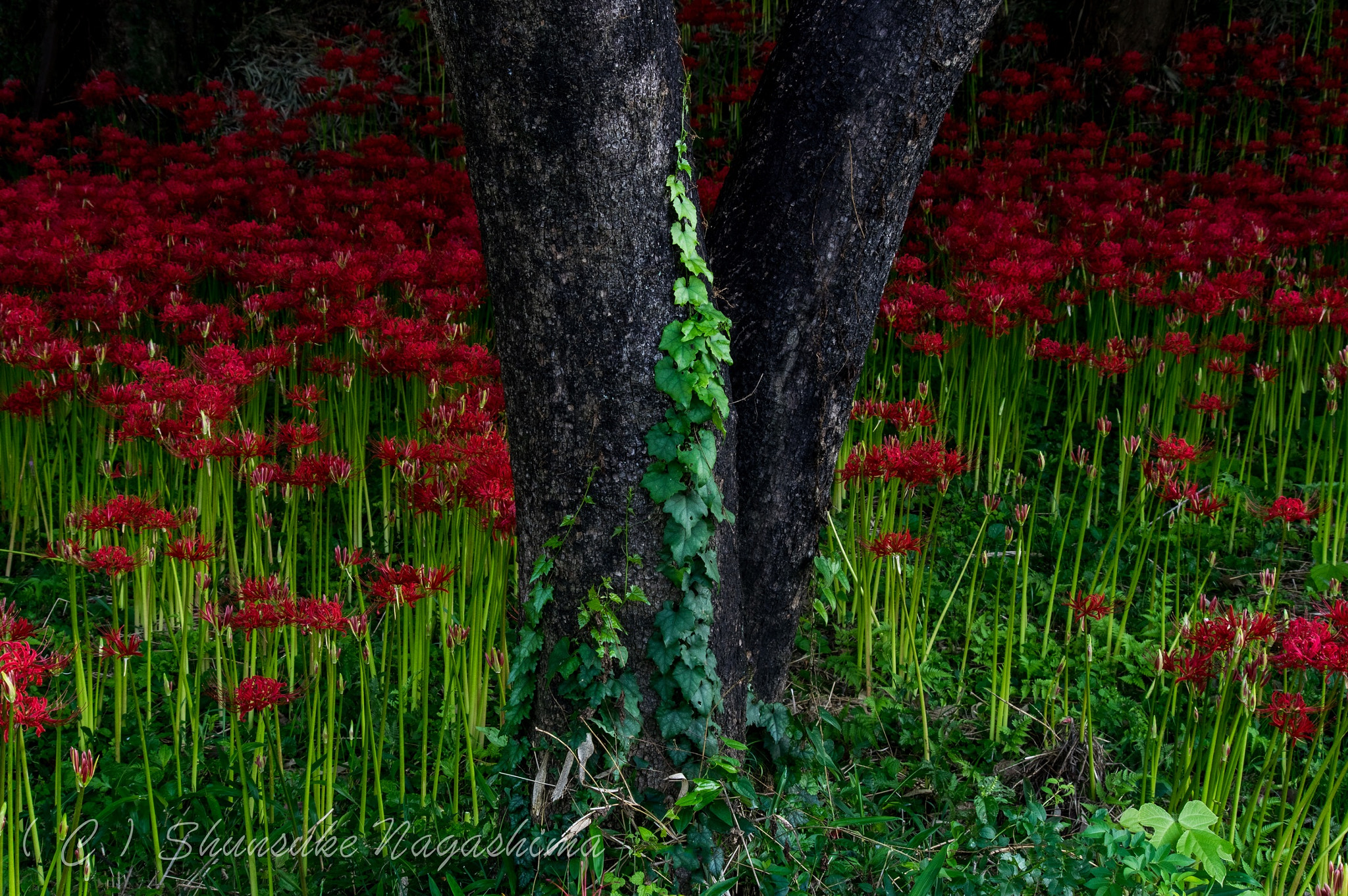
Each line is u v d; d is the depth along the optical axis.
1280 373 5.46
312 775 3.30
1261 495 5.48
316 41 9.95
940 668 4.37
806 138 3.25
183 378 4.31
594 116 2.62
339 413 5.41
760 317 3.30
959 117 9.34
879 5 3.19
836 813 3.52
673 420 2.89
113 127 8.07
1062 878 2.98
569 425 2.88
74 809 3.28
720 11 8.43
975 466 5.76
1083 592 4.76
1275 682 4.00
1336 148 7.80
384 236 6.14
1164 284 6.29
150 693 3.76
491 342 5.98
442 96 8.91
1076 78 9.24
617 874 2.97
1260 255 5.92
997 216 6.23
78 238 5.56
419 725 3.88
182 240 6.23
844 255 3.29
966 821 3.50
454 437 4.19
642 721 3.04
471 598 4.28
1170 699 3.94
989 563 5.04
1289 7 9.61
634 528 2.94
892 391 6.14
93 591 4.69
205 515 4.38
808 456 3.42
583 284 2.77
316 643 3.35
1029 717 3.95
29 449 4.94
